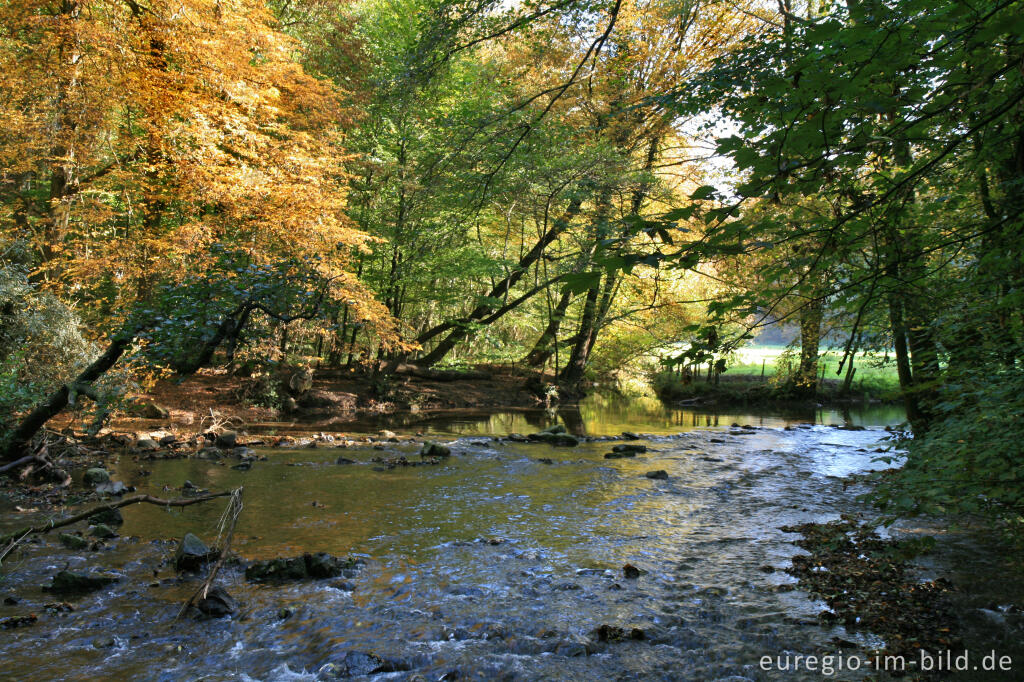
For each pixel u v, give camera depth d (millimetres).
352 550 6820
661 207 15031
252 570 6020
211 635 4863
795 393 24781
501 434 16406
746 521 8133
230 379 20203
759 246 2236
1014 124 3273
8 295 12242
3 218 16062
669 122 11898
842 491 9852
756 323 2930
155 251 14547
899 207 2941
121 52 14430
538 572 6246
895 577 5941
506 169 11883
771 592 5719
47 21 13336
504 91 13570
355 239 16031
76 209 15148
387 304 23078
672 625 5070
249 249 12664
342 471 10867
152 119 15141
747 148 2348
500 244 24734
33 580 5766
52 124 15203
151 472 10258
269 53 16266
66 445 11273
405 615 5254
